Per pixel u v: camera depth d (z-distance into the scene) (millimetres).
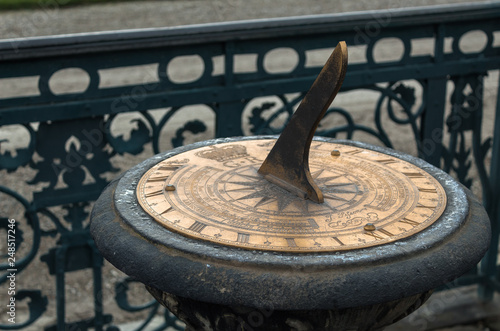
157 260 1604
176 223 1718
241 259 1540
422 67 3143
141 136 2826
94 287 2932
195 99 2826
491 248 3588
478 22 3197
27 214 2740
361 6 12039
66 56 2582
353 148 2365
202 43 2771
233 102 2900
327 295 1497
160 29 2662
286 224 1718
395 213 1788
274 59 8578
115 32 2598
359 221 1736
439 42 3133
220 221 1732
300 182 1913
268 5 12289
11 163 2635
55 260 2822
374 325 1738
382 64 3092
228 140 2459
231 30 2762
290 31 2850
